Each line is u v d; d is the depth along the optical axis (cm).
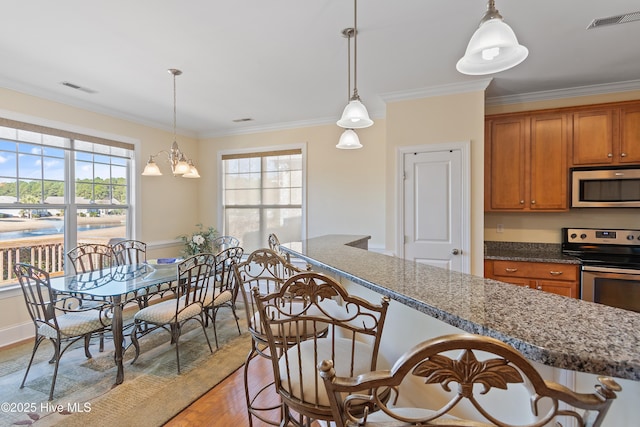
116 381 232
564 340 71
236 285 315
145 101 369
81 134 367
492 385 56
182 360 268
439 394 118
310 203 460
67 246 358
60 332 219
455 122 327
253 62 274
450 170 328
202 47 248
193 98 362
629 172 296
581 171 312
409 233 343
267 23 217
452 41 242
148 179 450
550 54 261
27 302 233
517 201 337
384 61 275
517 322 82
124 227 422
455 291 113
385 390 117
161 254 467
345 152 440
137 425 188
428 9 202
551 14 207
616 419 76
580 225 344
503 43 122
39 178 336
